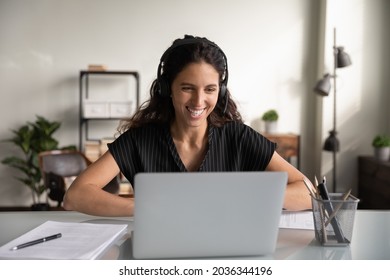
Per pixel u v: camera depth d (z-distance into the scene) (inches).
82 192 50.2
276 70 169.3
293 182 55.0
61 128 166.6
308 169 173.6
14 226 48.1
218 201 35.5
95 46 164.4
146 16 164.7
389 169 135.3
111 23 164.1
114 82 166.1
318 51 167.8
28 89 164.2
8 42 162.1
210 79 48.4
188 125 51.9
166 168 56.0
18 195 167.6
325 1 159.6
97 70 155.5
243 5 166.4
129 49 165.3
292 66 169.3
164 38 165.6
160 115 57.4
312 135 171.9
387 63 159.6
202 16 165.9
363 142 162.1
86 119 156.6
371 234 46.0
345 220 41.6
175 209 35.3
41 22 162.4
